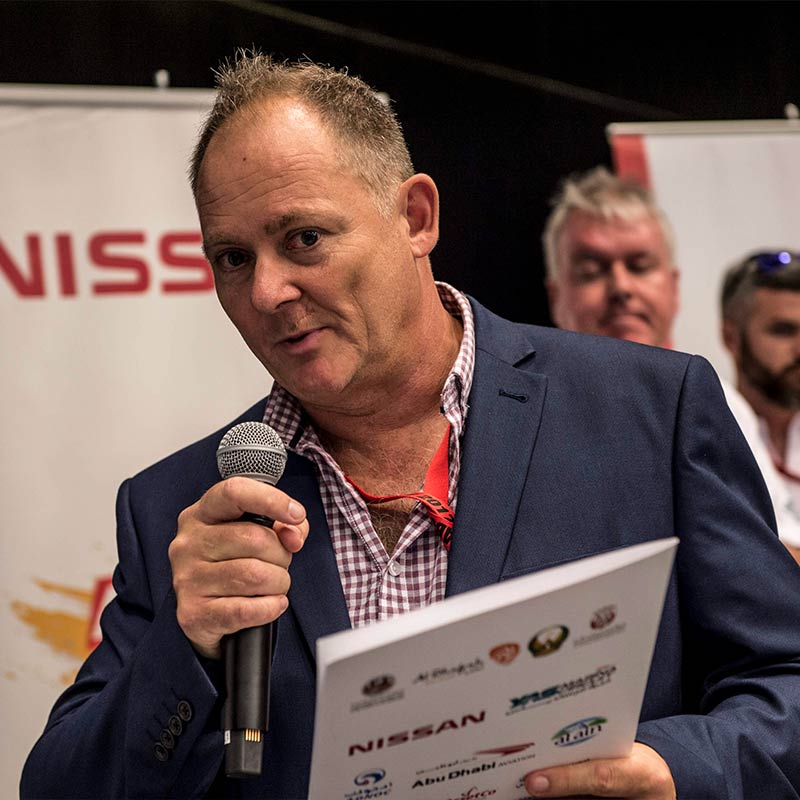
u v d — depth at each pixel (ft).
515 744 4.10
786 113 11.78
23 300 9.51
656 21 11.59
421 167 10.81
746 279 11.09
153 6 10.33
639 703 4.14
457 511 5.25
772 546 5.30
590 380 5.62
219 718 4.76
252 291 5.09
